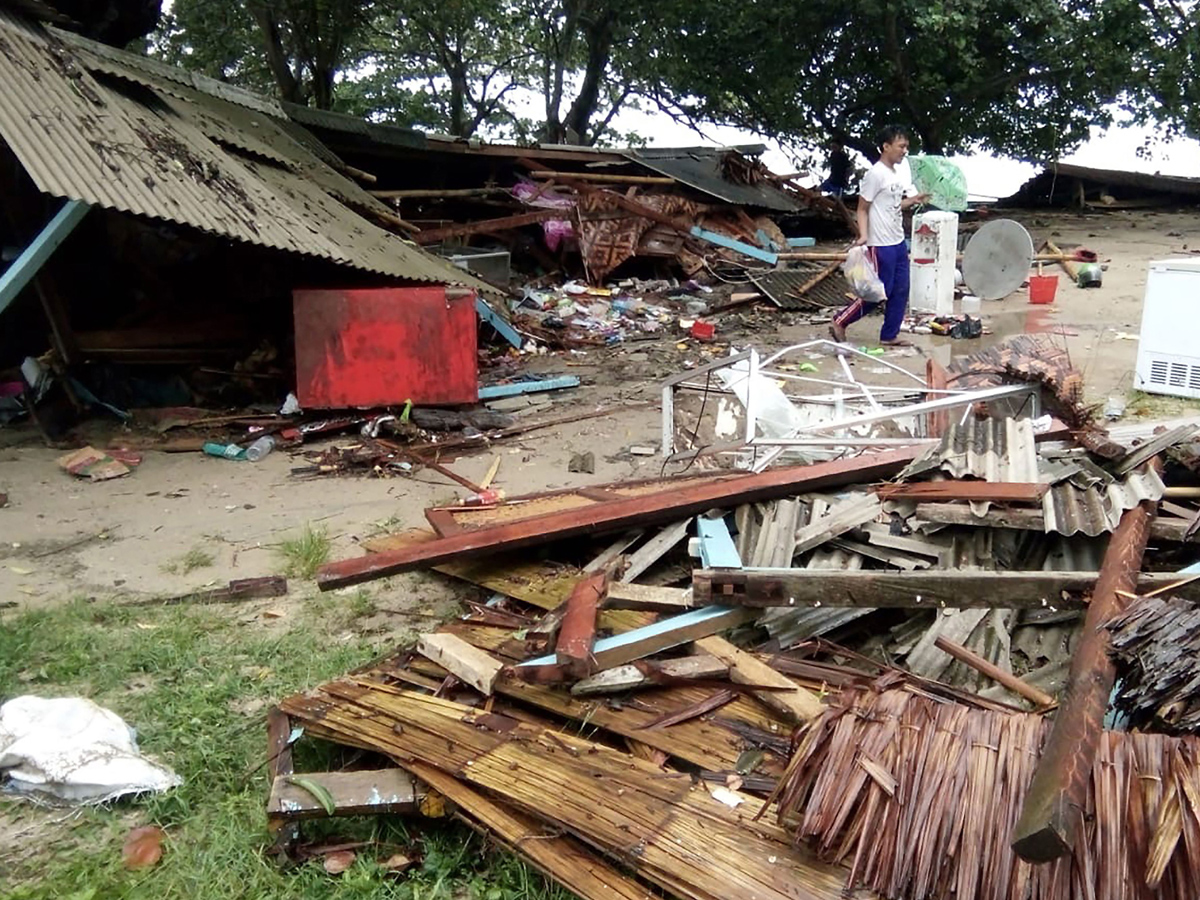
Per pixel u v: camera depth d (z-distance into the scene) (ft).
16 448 22.66
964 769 7.54
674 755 9.65
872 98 68.59
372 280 26.78
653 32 66.44
